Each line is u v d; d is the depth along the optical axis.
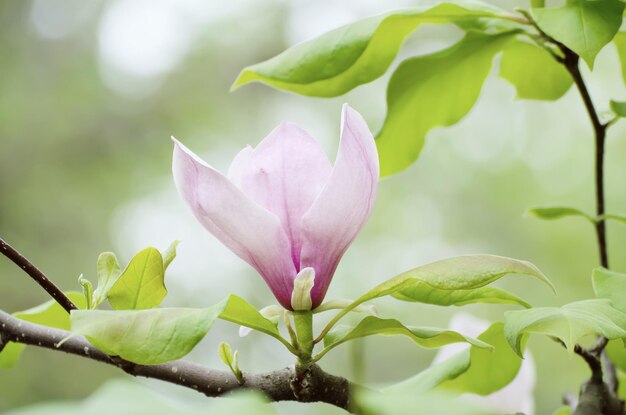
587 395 1.62
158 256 1.38
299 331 1.37
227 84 11.28
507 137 11.46
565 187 10.75
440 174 11.44
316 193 1.39
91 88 10.61
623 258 9.41
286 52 1.74
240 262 10.20
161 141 10.82
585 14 1.56
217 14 11.39
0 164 9.76
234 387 1.37
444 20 1.82
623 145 10.10
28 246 9.57
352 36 1.69
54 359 8.52
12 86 10.19
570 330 1.31
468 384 1.73
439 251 10.97
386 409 0.81
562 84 2.08
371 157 1.37
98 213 10.08
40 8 10.75
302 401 1.37
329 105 11.62
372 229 10.71
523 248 10.78
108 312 1.17
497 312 8.80
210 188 1.34
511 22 1.87
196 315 1.18
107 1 10.98
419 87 1.95
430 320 8.77
